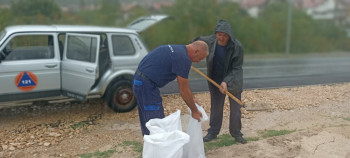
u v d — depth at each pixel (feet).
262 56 61.21
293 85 26.09
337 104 20.15
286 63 47.50
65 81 17.93
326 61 52.24
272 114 18.51
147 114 11.16
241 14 72.02
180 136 9.86
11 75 16.60
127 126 17.12
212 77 13.51
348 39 83.56
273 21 73.00
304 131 13.80
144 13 61.11
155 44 33.06
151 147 9.84
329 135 13.10
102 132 16.25
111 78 18.44
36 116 18.54
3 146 14.35
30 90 17.21
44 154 13.75
